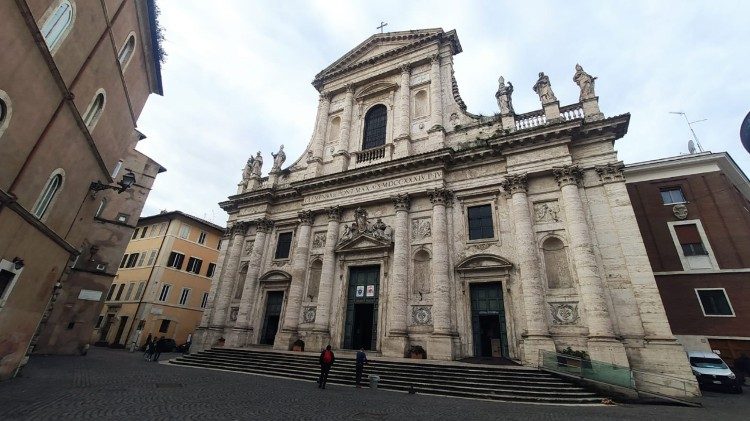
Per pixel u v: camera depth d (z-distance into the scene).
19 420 6.59
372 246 21.97
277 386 13.10
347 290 22.31
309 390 12.43
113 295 38.34
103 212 27.17
